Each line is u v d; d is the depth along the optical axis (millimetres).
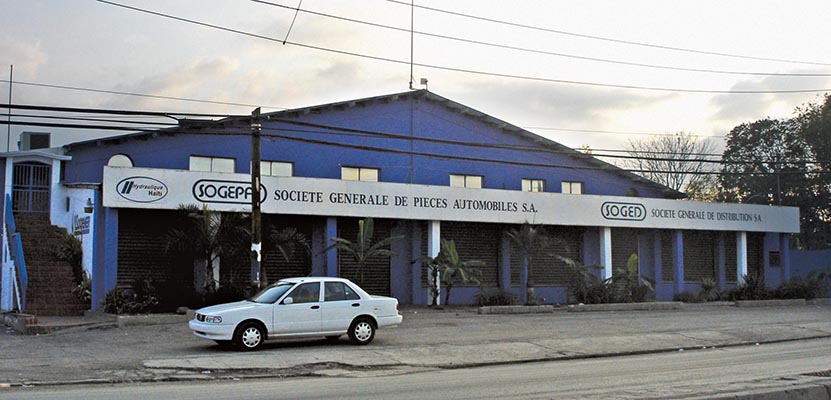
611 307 30453
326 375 14594
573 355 18109
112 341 19094
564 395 11203
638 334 21844
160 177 25922
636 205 36000
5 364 15227
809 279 39688
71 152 29594
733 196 60406
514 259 34219
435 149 35375
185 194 26281
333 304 18203
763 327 24078
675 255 37406
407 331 21906
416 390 12156
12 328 21984
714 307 33219
